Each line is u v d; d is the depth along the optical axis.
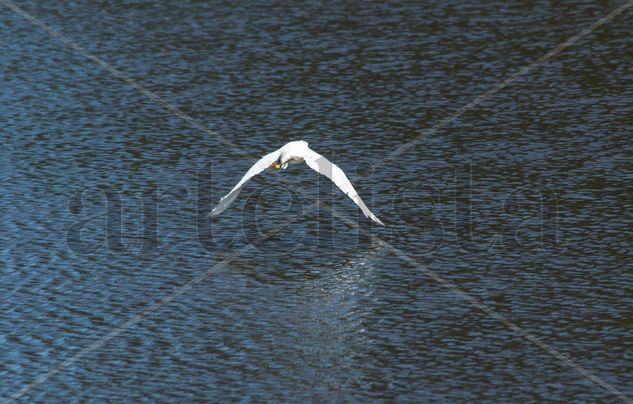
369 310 31.88
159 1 62.59
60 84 51.50
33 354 29.70
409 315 31.53
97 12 60.88
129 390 28.05
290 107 48.88
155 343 30.22
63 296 32.75
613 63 53.19
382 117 47.62
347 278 33.88
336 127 46.62
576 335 30.22
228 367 28.98
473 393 27.62
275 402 27.36
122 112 48.44
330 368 28.89
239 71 53.16
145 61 54.44
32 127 46.47
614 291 32.56
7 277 33.81
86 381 28.47
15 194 39.84
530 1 61.94
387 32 57.75
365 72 52.78
